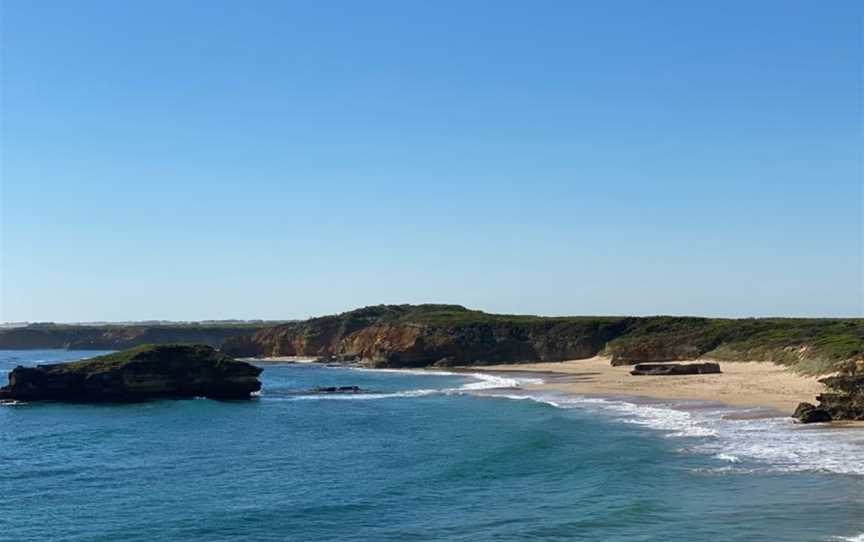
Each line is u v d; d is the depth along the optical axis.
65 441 53.41
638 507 29.23
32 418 67.75
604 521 27.73
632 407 62.16
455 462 41.06
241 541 27.58
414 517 30.00
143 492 36.28
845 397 47.84
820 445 40.00
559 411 62.19
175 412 71.25
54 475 41.00
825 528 25.27
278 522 29.91
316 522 29.75
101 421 65.25
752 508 28.16
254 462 43.88
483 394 83.00
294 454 46.41
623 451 41.28
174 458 45.88
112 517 31.50
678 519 27.36
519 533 26.80
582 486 33.81
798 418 48.69
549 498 32.03
